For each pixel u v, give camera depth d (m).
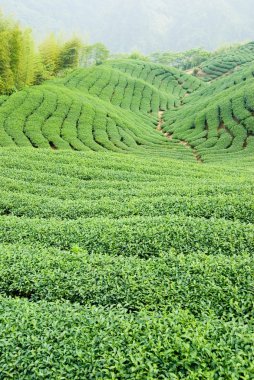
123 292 11.88
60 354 8.52
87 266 13.41
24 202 22.02
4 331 9.30
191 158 53.41
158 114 92.06
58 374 8.06
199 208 19.41
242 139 58.72
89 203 21.59
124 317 10.38
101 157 36.94
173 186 26.02
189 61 186.50
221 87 95.81
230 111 68.44
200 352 8.23
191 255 13.98
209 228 16.17
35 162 32.12
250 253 14.65
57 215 20.53
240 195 21.19
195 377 7.64
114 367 8.04
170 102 101.38
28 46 74.19
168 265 13.34
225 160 50.19
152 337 8.81
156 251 15.16
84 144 54.94
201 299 11.23
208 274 12.34
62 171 30.19
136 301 11.52
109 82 97.25
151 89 102.81
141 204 20.73
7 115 59.44
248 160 48.19
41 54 93.94
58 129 57.84
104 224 17.47
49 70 94.62
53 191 24.89
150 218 17.91
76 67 106.25
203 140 62.62
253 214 18.44
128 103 89.75
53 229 17.42
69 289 12.38
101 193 24.38
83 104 69.38
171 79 125.75
